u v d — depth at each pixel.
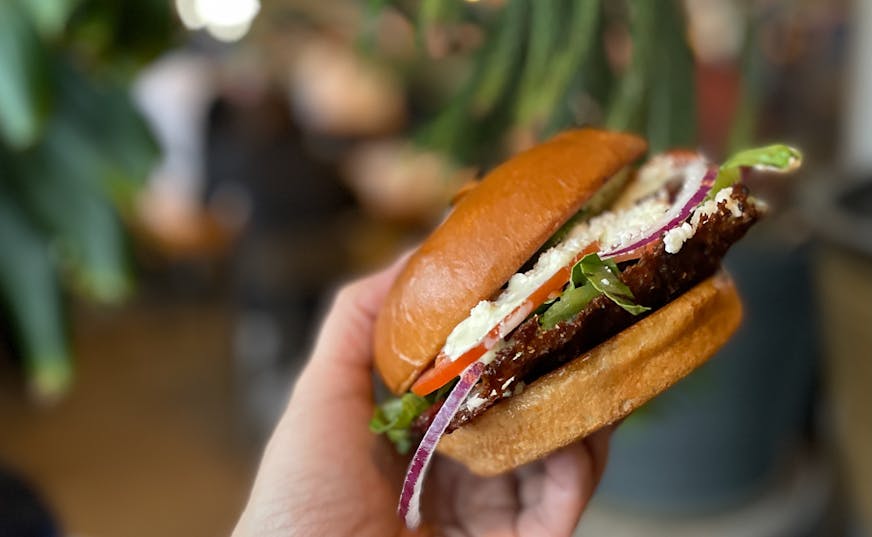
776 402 0.57
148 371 1.09
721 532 0.56
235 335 1.06
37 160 0.55
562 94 0.36
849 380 0.53
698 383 0.45
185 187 1.06
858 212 0.54
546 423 0.28
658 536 0.56
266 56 1.10
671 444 0.55
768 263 0.51
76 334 1.18
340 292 0.35
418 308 0.29
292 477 0.31
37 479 0.86
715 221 0.28
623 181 0.32
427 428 0.29
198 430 0.95
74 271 0.58
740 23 0.40
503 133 0.42
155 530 0.79
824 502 0.60
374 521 0.31
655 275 0.27
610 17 0.38
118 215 0.57
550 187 0.28
